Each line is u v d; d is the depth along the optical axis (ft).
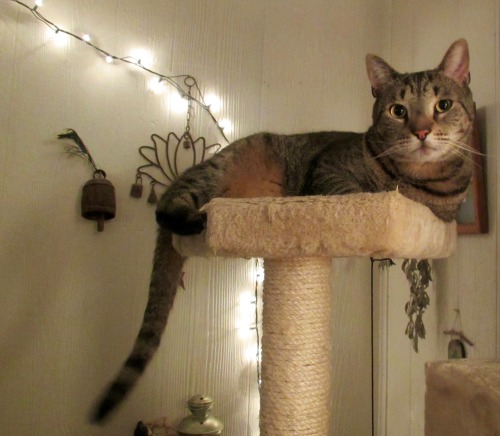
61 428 4.67
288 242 2.82
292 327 3.12
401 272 5.55
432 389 2.65
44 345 4.66
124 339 4.97
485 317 4.20
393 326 5.70
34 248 4.67
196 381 5.25
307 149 4.46
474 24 4.59
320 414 3.09
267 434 3.07
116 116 5.06
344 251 2.72
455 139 3.56
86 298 4.84
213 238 2.97
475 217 4.27
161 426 4.83
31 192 4.68
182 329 5.23
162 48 5.32
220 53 5.61
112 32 5.11
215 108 5.52
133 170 5.09
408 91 3.61
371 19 6.42
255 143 4.48
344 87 6.19
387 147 3.71
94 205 4.61
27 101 4.71
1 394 4.49
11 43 4.68
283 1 6.01
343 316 5.96
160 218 3.86
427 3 5.41
